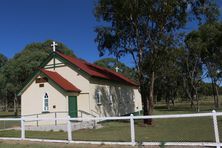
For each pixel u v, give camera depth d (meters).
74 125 25.39
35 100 30.50
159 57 30.69
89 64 38.62
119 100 39.12
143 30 31.00
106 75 35.91
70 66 31.66
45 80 30.14
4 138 18.27
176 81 67.88
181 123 28.31
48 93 29.86
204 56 56.91
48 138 18.62
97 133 21.33
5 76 60.44
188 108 68.88
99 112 32.38
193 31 53.22
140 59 31.73
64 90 28.95
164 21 29.89
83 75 31.08
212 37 53.16
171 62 32.88
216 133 12.52
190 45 52.22
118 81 38.03
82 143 15.38
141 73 32.44
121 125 28.25
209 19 32.12
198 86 65.12
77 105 30.88
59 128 25.55
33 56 57.53
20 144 16.20
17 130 26.00
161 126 26.70
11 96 73.69
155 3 28.86
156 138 17.33
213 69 58.91
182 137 17.53
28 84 31.00
